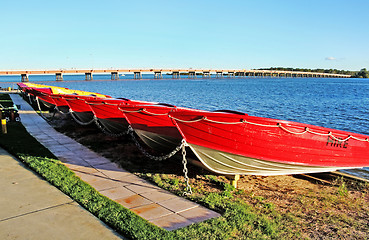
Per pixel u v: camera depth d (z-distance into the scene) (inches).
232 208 249.9
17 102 1166.3
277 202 288.2
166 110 348.5
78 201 244.5
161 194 282.7
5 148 414.6
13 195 254.2
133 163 382.9
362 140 371.2
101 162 382.0
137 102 520.7
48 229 200.1
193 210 246.8
